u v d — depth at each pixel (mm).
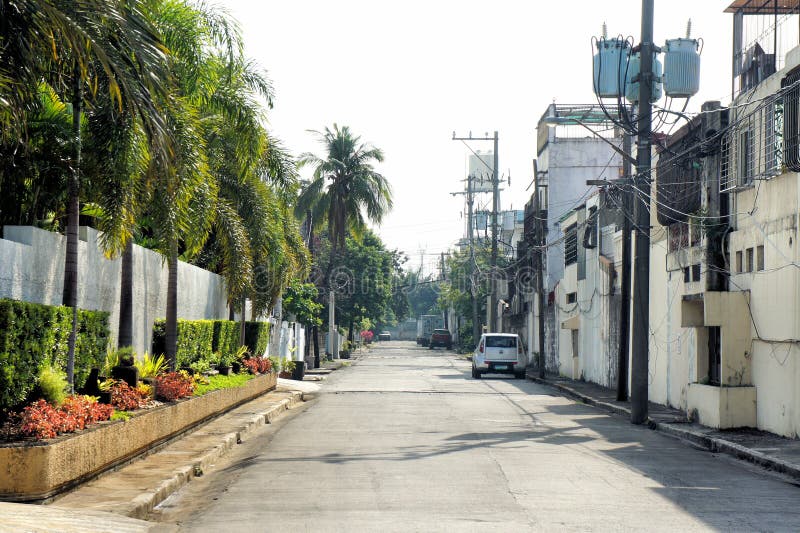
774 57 18422
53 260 14281
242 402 23531
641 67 21625
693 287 22188
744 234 19078
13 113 9984
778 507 9906
